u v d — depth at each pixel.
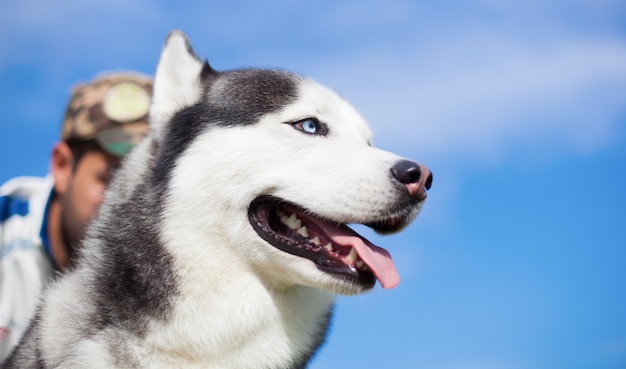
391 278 1.11
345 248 1.14
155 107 1.21
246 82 1.19
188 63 1.23
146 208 1.14
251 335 1.13
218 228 1.13
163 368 1.11
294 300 1.16
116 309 1.11
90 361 1.10
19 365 1.14
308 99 1.19
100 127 1.43
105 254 1.14
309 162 1.15
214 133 1.16
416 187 1.13
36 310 1.18
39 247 1.46
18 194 1.51
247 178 1.14
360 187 1.13
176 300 1.11
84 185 1.44
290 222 1.17
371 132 1.26
